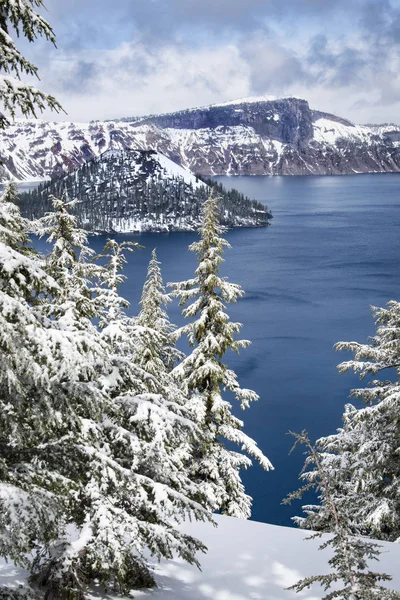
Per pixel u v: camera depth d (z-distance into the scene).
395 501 16.83
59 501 7.99
